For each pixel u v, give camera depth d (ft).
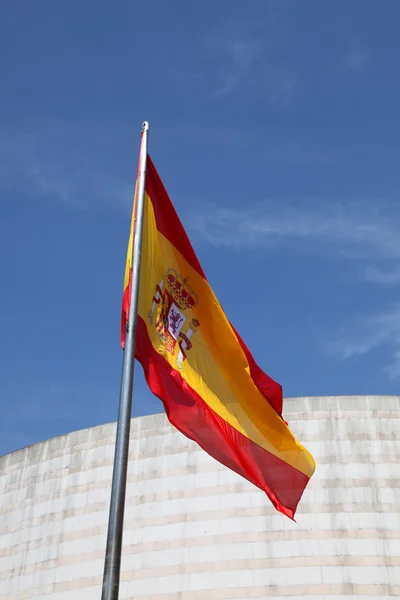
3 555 97.60
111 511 38.52
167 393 46.52
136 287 44.88
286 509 49.44
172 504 90.12
